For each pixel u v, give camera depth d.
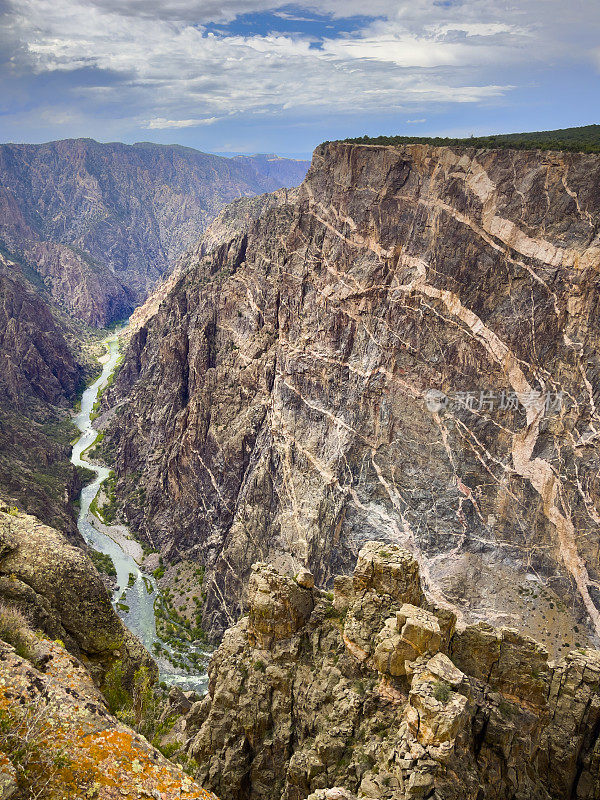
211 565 130.38
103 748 15.72
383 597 32.53
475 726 28.86
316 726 31.05
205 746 32.78
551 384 87.31
